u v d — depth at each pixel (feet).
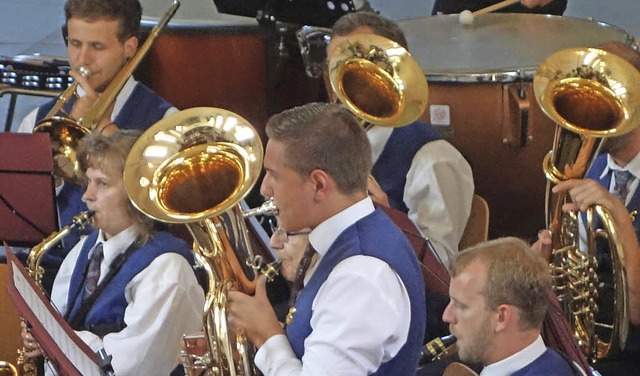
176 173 32.40
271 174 31.12
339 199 31.19
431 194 48.03
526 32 60.29
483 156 54.13
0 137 42.50
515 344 30.83
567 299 41.37
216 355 31.71
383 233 31.24
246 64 60.18
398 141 48.55
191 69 60.18
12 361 45.14
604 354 42.09
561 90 41.01
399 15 95.30
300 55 60.03
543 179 53.93
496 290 30.30
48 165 42.75
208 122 33.01
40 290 36.01
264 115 61.26
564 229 40.98
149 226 39.68
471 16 62.08
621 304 40.50
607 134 39.32
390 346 30.81
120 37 48.85
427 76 53.42
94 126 46.91
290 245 34.06
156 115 50.83
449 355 37.76
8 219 44.11
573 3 96.32
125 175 32.04
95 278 40.40
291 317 31.83
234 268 31.96
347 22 45.50
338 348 29.89
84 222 40.78
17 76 57.11
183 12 62.75
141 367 38.52
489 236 55.57
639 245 41.39
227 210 31.12
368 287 30.12
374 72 41.70
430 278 39.09
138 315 38.42
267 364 30.94
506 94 52.65
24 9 95.35
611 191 44.29
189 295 39.04
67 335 34.63
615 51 45.03
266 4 58.34
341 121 31.04
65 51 87.15
